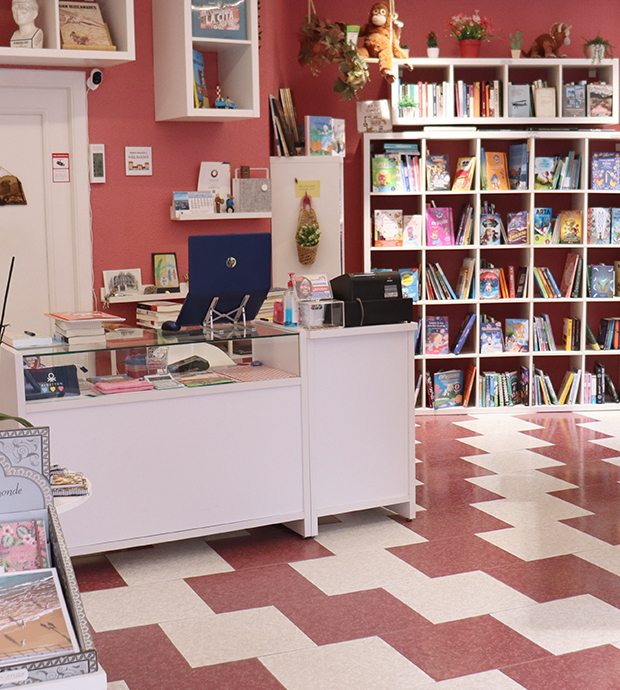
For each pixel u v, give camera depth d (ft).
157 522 12.77
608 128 23.38
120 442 12.39
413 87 21.94
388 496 14.52
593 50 22.18
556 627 10.55
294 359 13.62
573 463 18.06
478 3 23.21
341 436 14.03
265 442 13.43
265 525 13.99
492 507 15.29
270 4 20.35
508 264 23.86
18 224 17.62
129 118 18.25
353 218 23.27
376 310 14.11
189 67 17.11
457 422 21.90
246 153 19.63
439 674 9.45
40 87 17.37
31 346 12.18
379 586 11.90
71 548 12.22
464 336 22.74
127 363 12.49
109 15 17.26
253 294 13.87
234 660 9.85
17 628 5.09
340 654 9.95
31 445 6.31
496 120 22.17
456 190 22.30
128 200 18.40
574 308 23.56
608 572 12.28
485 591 11.66
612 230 22.93
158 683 9.36
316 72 20.89
